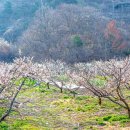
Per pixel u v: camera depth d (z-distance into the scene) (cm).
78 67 3569
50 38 7262
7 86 1489
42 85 2738
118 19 8900
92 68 3362
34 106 2064
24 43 7262
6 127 1566
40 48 6994
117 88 1858
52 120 1769
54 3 9138
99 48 6900
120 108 1995
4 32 8869
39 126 1641
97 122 1728
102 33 7369
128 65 2012
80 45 6894
